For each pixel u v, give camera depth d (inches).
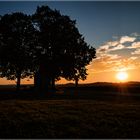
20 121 594.2
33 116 674.8
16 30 2443.4
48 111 787.4
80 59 2571.4
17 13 2485.2
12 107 908.6
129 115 702.5
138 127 526.6
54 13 2581.2
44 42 2464.3
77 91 2474.2
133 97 1565.0
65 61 2437.3
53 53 2481.5
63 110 815.7
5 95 1720.0
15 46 2384.4
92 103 1069.1
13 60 2369.6
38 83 2449.6
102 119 623.8
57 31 2514.8
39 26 2583.7
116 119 626.2
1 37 2427.4
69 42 2522.1
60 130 497.4
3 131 492.1
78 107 905.5
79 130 494.9
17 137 446.9
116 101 1226.0
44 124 557.6
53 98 1435.8
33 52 2481.5
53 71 2466.8
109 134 462.3
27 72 2482.8
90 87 3154.5
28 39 2471.7
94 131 486.0
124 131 487.2
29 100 1253.7
